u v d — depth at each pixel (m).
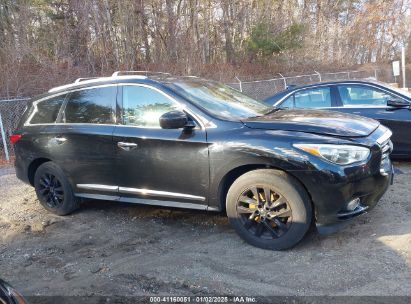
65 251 4.38
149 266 3.90
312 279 3.45
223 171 4.12
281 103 7.39
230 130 4.14
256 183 3.99
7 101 10.40
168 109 4.47
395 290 3.19
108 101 4.88
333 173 3.72
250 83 18.50
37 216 5.48
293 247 4.05
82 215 5.39
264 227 4.06
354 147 3.82
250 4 28.23
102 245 4.47
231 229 4.64
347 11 35.00
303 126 4.01
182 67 21.67
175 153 4.35
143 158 4.54
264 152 3.89
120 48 21.80
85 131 4.93
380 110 6.66
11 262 4.20
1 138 10.63
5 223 5.30
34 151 5.43
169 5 22.83
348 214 3.87
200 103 4.43
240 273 3.65
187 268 3.81
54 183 5.39
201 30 25.97
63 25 20.47
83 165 5.01
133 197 4.76
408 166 6.60
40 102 5.54
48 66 15.38
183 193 4.41
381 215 4.60
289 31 27.56
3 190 6.96
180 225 4.88
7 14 18.58
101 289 3.55
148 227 4.88
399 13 34.81
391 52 35.12
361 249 3.88
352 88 6.97
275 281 3.47
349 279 3.40
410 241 3.91
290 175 3.87
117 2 21.58
